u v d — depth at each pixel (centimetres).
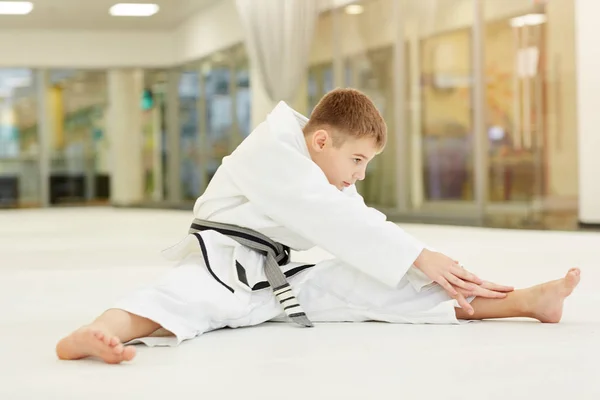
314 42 990
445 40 840
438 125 851
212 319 188
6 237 652
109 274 358
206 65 1359
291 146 199
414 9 868
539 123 808
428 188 864
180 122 1459
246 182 198
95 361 163
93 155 1580
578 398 126
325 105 201
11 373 154
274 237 201
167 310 178
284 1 969
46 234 687
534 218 781
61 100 1562
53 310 248
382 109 904
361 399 128
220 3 1266
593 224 661
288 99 984
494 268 351
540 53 805
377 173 914
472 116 813
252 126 1138
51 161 1568
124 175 1562
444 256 198
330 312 206
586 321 203
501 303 200
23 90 1541
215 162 1347
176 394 133
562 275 319
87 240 598
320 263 208
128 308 174
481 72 804
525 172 813
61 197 1579
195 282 186
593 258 394
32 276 355
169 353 168
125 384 142
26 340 194
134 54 1492
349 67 943
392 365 153
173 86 1477
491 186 812
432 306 200
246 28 984
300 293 205
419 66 866
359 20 927
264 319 199
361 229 193
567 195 805
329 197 194
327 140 200
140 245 538
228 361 159
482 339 179
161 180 1521
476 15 804
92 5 1278
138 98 1543
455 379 141
